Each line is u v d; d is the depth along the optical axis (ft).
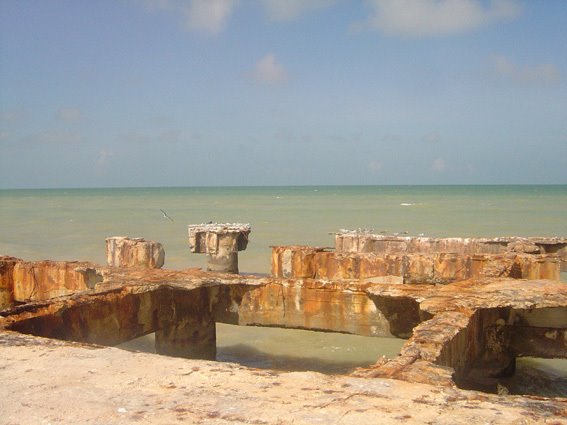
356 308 31.96
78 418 12.28
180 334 34.40
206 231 57.72
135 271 36.35
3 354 17.54
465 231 122.93
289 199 355.15
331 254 43.19
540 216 170.50
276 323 34.27
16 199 390.42
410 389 13.89
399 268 41.14
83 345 18.74
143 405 13.01
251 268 74.13
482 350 29.50
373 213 193.47
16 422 12.15
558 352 29.76
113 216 188.24
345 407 12.59
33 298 39.99
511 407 12.49
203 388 14.17
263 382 14.60
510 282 30.09
